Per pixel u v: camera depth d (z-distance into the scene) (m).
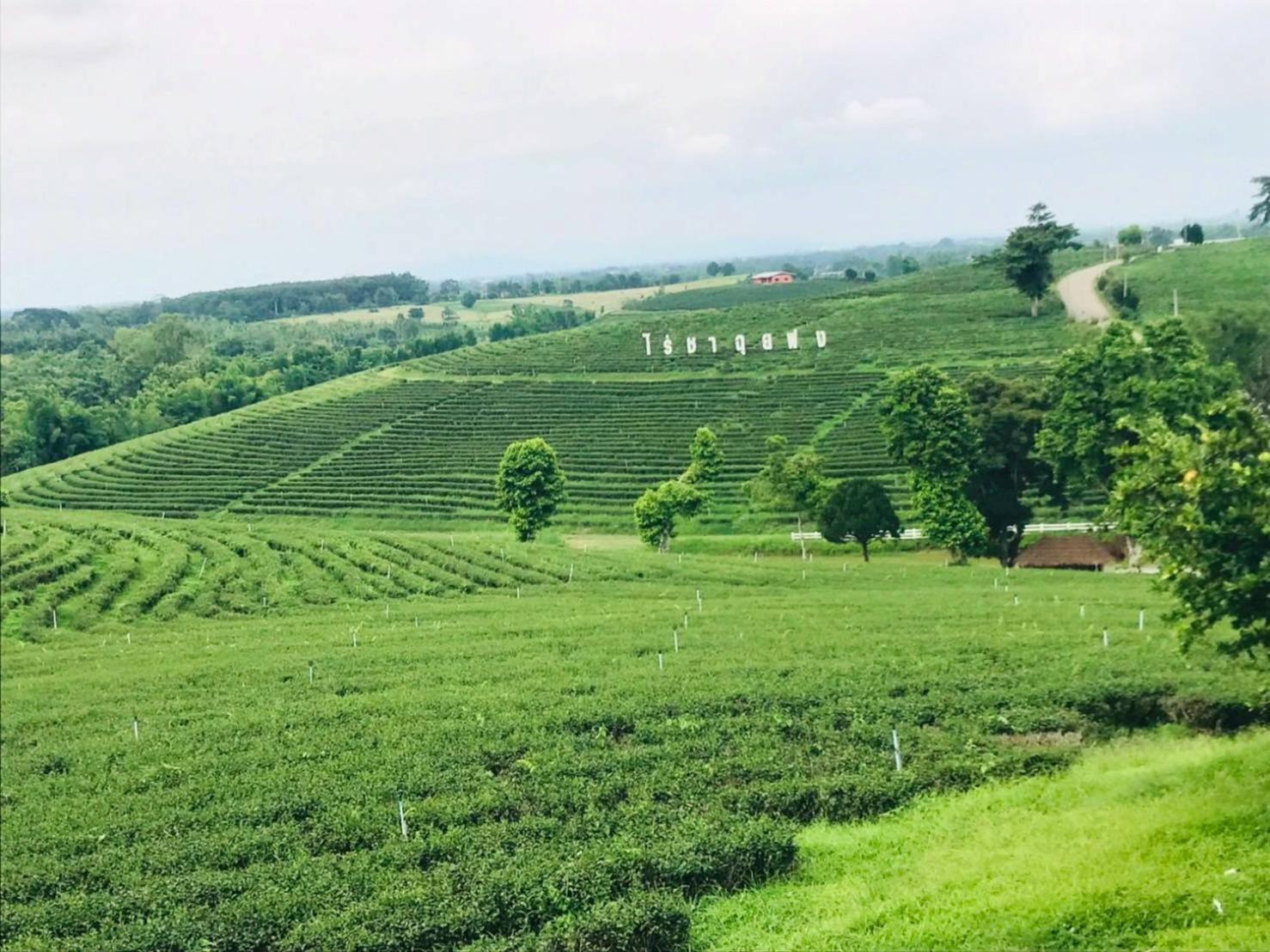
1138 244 198.25
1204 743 27.23
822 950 18.67
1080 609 43.19
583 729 32.09
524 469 84.94
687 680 35.50
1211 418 24.09
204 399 173.50
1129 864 19.69
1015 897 18.97
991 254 161.75
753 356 152.38
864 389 125.94
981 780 26.36
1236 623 22.00
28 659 48.69
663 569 64.38
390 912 20.83
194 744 33.19
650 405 134.50
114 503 118.31
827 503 71.81
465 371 165.12
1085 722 29.64
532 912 21.00
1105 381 61.34
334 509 111.81
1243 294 120.12
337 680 39.88
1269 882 18.27
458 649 43.28
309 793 27.78
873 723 30.31
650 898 20.59
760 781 26.69
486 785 27.59
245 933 20.86
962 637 39.38
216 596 61.75
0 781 31.44
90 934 21.33
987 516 70.75
